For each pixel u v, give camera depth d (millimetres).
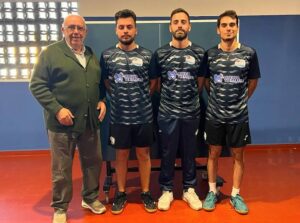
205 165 3447
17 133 4109
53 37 3951
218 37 2906
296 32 4090
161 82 2680
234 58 2490
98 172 2660
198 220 2572
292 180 3326
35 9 3869
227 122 2562
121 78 2504
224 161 3844
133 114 2553
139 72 2506
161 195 2893
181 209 2748
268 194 3012
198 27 2881
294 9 4027
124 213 2695
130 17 2455
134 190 3143
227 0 3947
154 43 2889
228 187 3178
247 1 3971
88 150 2559
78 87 2326
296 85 4219
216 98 2572
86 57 2408
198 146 2943
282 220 2553
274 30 4066
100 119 2523
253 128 4273
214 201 2762
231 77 2502
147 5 3881
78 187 3227
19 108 4059
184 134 2703
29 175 3531
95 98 2439
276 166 3719
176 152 2760
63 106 2340
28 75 4004
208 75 2674
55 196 2490
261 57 4125
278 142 4258
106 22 2811
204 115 2893
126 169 2762
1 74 3986
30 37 3928
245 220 2561
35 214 2699
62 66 2289
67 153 2408
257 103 4227
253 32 4055
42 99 2283
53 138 2379
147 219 2598
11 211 2752
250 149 4273
